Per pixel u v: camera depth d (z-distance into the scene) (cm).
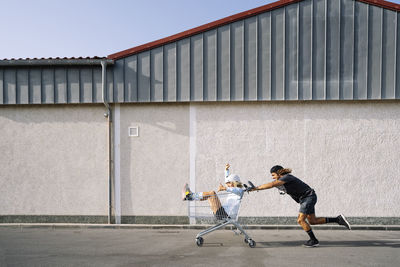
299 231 649
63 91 714
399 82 661
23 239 581
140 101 704
